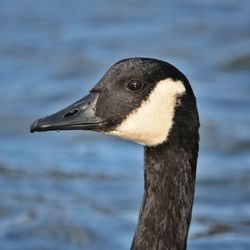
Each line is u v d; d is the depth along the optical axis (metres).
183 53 23.89
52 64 23.12
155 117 8.84
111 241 14.07
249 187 16.02
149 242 8.96
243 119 18.69
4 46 24.81
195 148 8.93
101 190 15.98
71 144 18.03
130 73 8.91
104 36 25.59
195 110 8.91
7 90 21.05
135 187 16.02
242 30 25.50
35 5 28.61
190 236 14.05
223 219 14.77
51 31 26.17
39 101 20.27
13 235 14.11
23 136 18.52
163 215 8.95
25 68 22.83
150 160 8.97
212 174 16.50
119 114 8.93
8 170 16.86
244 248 13.56
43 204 15.37
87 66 22.94
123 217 14.85
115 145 17.84
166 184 8.93
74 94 20.73
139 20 27.06
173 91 8.84
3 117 19.33
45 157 17.45
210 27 25.86
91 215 14.88
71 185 16.22
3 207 15.18
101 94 9.00
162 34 25.48
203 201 15.52
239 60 22.77
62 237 14.16
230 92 20.34
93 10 28.12
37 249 13.75
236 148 17.52
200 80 21.34
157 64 8.91
